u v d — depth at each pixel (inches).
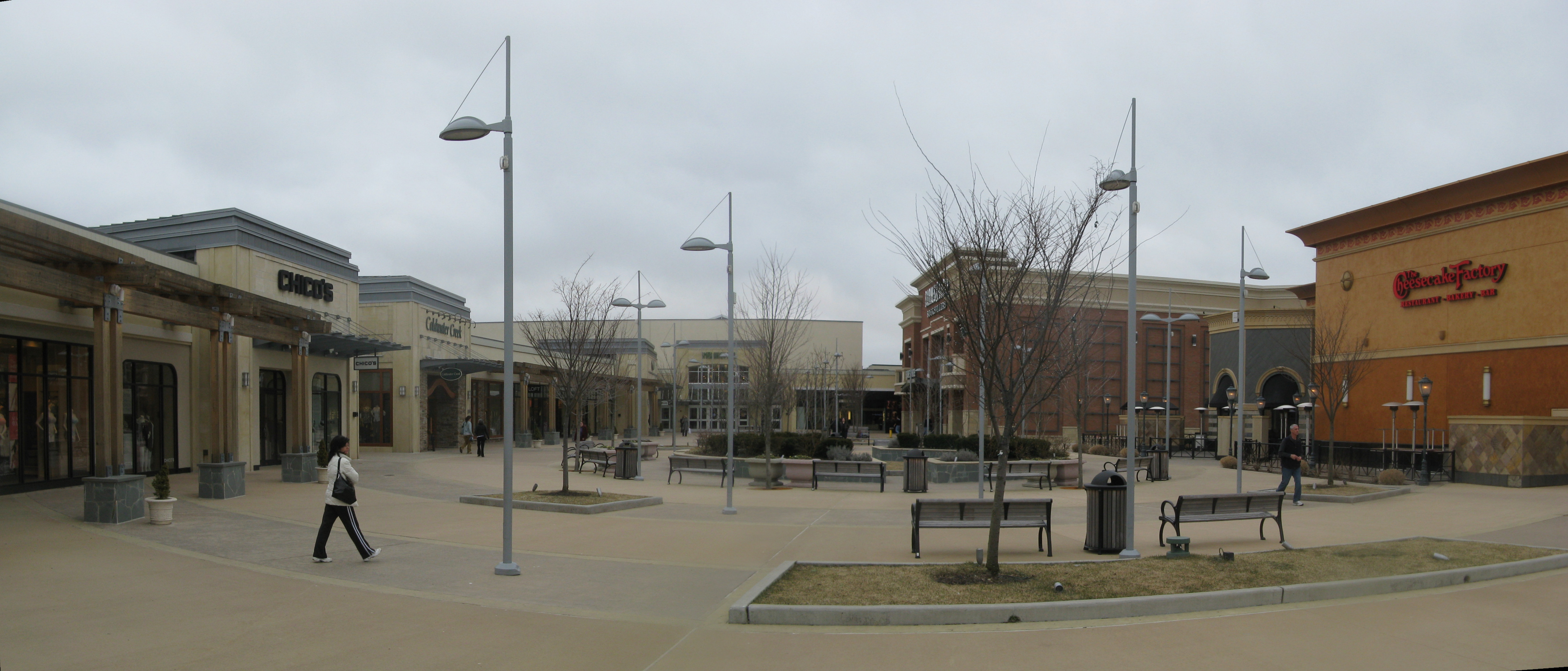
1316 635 290.2
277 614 307.6
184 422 887.1
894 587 346.6
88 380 766.5
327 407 1162.0
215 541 465.1
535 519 575.8
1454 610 326.0
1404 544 473.1
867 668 254.8
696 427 2893.7
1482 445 896.3
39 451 708.7
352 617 305.4
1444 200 1080.8
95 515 526.0
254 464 960.3
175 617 300.7
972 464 941.8
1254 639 285.1
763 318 1227.9
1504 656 266.5
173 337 859.4
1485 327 1032.8
